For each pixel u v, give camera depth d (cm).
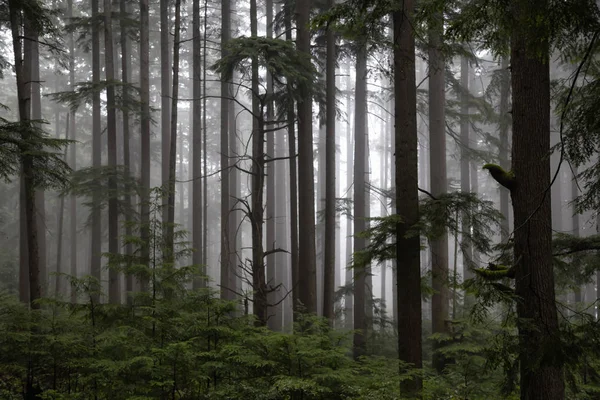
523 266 734
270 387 793
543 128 744
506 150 2062
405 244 946
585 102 689
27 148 1290
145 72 2294
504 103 1950
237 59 1441
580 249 878
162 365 807
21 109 1420
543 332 699
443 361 1352
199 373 804
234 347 812
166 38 2616
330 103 1733
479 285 748
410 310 935
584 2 508
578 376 851
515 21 585
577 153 581
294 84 1509
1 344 895
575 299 2006
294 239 1709
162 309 900
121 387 779
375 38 1010
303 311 1413
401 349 936
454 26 616
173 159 1717
